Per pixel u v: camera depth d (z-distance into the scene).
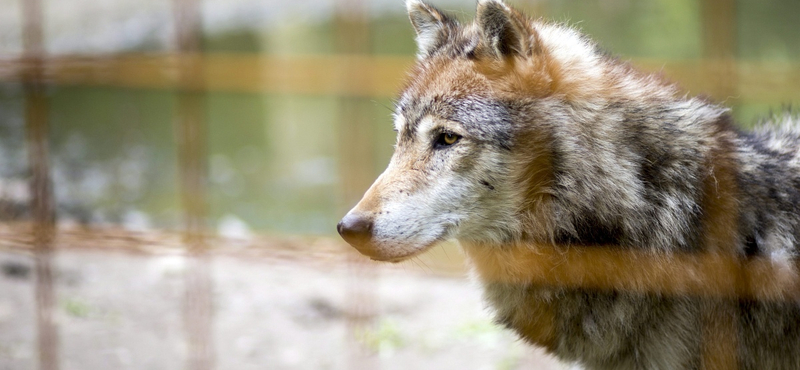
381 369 10.18
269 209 19.69
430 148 7.48
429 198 7.34
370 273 9.26
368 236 7.21
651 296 7.14
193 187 8.90
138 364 9.95
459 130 7.27
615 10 30.23
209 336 10.47
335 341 11.12
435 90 7.47
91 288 12.59
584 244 7.25
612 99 7.29
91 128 26.81
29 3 9.70
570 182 7.21
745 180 7.31
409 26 39.03
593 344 7.40
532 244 7.41
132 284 12.84
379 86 8.80
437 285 13.46
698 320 7.13
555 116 7.24
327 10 43.34
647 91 7.44
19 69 8.71
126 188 20.17
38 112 9.12
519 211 7.39
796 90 8.26
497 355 10.62
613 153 7.18
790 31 25.50
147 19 37.91
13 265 12.91
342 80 9.24
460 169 7.31
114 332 10.91
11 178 18.17
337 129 27.98
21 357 9.83
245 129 29.00
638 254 7.15
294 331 11.46
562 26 8.22
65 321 11.19
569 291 7.37
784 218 7.27
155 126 27.14
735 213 7.18
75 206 17.23
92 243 8.87
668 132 7.22
